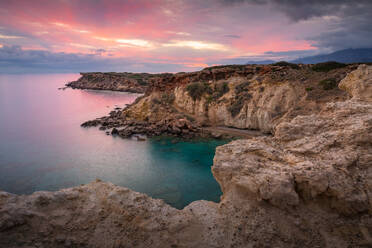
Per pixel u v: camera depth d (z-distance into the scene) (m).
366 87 15.21
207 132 61.03
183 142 54.12
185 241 10.31
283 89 58.41
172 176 35.84
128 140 56.00
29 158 43.94
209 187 31.97
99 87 198.12
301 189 10.99
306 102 51.22
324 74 59.91
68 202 10.27
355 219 9.75
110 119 75.75
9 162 41.88
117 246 9.39
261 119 58.84
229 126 65.62
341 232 9.66
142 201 11.48
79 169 38.91
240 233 10.69
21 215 8.56
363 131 11.08
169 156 45.06
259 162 12.54
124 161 42.59
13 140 55.59
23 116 85.00
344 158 10.72
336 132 12.23
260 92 62.56
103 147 50.81
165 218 11.08
